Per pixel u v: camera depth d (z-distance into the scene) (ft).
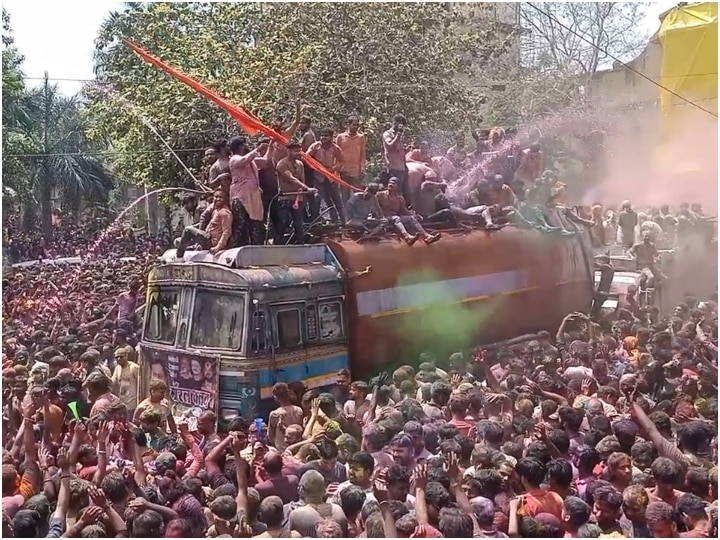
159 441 33.60
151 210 161.07
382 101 91.45
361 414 39.37
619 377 43.68
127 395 44.06
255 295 41.34
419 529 23.79
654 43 107.86
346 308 46.52
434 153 98.07
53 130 147.43
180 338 42.93
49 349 45.73
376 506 25.85
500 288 57.26
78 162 150.82
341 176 54.24
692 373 42.50
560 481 26.30
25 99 141.59
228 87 87.66
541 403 35.06
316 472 26.03
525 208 62.95
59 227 146.41
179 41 93.86
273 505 25.04
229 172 46.52
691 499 25.23
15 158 133.59
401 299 49.47
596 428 32.60
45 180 145.07
